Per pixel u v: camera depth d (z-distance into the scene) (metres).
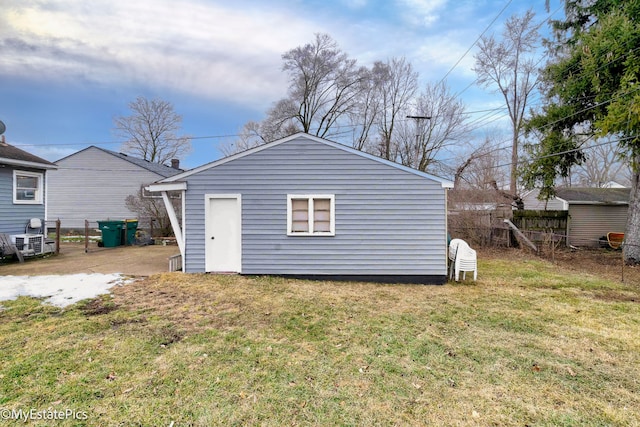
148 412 2.68
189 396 2.92
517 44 19.56
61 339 4.07
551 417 2.72
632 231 10.83
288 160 7.93
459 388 3.14
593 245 14.88
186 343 4.05
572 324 4.95
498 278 8.33
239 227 7.99
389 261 7.81
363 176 7.85
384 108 24.88
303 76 24.70
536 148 13.48
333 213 7.86
